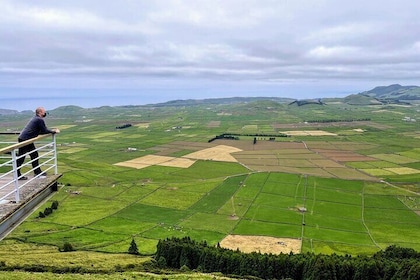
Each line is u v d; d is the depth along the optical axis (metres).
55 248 82.44
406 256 72.69
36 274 58.53
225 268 71.06
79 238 89.69
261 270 69.19
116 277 58.12
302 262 69.00
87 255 77.31
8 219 14.62
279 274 69.00
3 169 54.34
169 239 81.50
